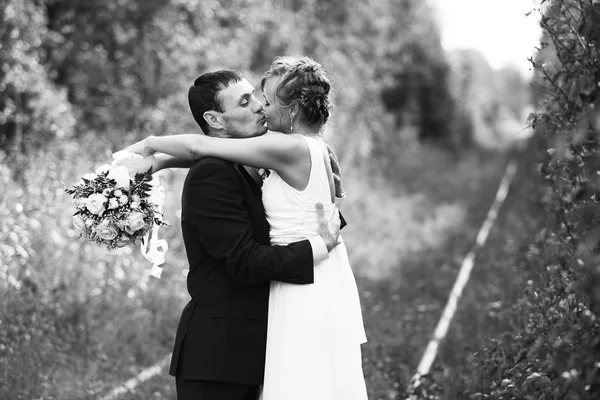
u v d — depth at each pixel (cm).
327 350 407
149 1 1466
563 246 456
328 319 410
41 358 638
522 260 1017
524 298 586
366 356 697
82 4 1426
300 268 403
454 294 985
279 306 411
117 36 1452
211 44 1557
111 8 1431
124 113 1352
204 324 411
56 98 1172
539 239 629
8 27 1105
